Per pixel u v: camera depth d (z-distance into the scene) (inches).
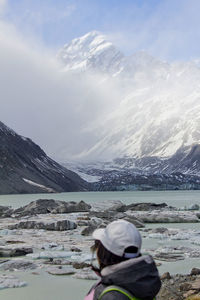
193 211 2223.2
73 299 465.7
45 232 1254.3
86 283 553.9
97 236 144.1
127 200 4714.6
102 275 137.3
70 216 1841.8
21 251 801.6
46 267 668.7
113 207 2198.6
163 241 1015.6
